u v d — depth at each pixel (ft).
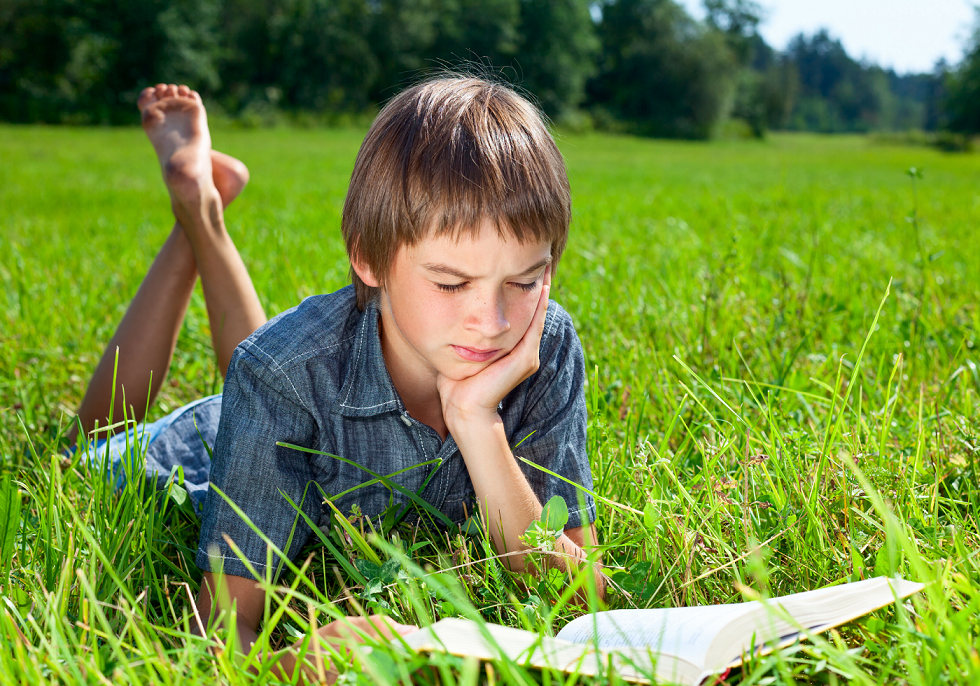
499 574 4.59
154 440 6.34
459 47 184.85
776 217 23.32
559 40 194.18
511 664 3.08
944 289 11.87
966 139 192.54
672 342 9.15
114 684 3.34
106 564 3.79
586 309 10.56
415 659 3.23
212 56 160.97
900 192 40.09
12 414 7.70
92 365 9.11
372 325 5.00
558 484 5.36
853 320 10.16
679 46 211.82
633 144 161.27
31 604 4.28
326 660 3.62
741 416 6.04
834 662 3.39
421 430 5.11
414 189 4.22
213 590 4.47
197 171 6.91
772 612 3.17
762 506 5.17
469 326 4.32
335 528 4.85
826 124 433.89
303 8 172.96
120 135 103.71
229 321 7.18
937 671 3.21
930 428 6.47
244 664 3.46
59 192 33.14
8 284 12.77
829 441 5.47
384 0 181.98
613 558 5.06
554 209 4.36
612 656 3.17
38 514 4.91
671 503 5.01
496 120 4.37
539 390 5.44
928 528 4.67
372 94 178.29
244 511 4.73
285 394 4.85
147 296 7.04
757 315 9.91
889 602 3.76
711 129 214.48
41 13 138.62
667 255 14.79
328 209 26.94
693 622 3.47
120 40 146.10
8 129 106.83
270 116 149.07
